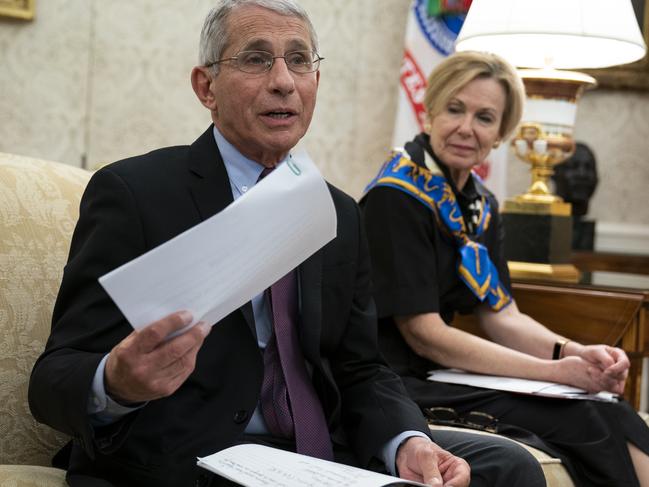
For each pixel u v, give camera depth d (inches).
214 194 62.9
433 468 60.7
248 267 49.5
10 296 68.0
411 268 93.7
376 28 157.0
